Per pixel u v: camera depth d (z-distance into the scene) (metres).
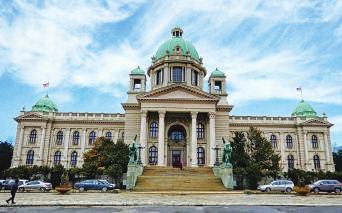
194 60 81.69
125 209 22.44
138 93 76.25
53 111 86.44
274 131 86.06
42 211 21.20
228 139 72.12
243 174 54.34
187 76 78.25
